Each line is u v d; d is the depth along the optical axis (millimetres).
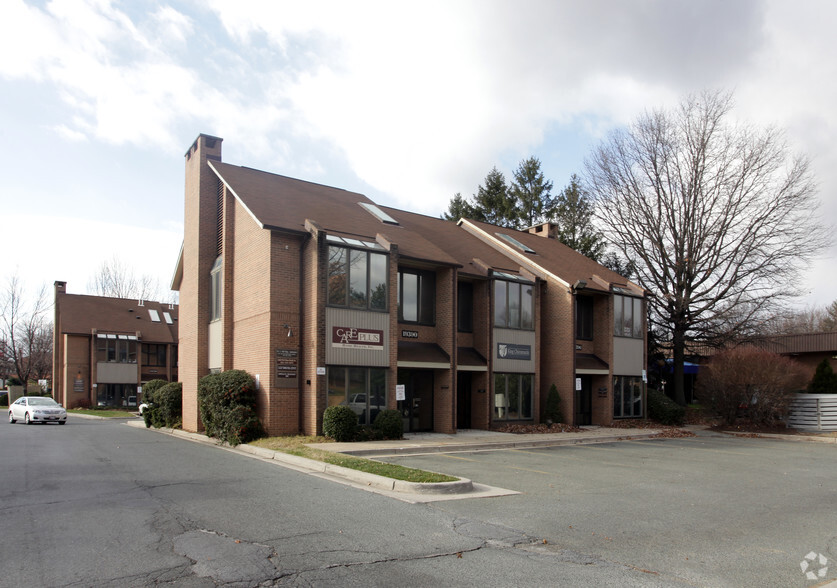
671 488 12102
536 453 17750
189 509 9039
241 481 11727
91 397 49750
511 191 58156
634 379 29141
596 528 8484
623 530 8414
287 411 18812
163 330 55062
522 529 8297
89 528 7824
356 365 19219
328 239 19031
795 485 12906
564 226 52781
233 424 18219
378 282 20016
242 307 21047
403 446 17141
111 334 50844
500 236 30797
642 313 29844
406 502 9922
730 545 7777
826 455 18797
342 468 12719
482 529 8211
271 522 8281
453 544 7418
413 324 22188
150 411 27312
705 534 8320
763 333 34750
